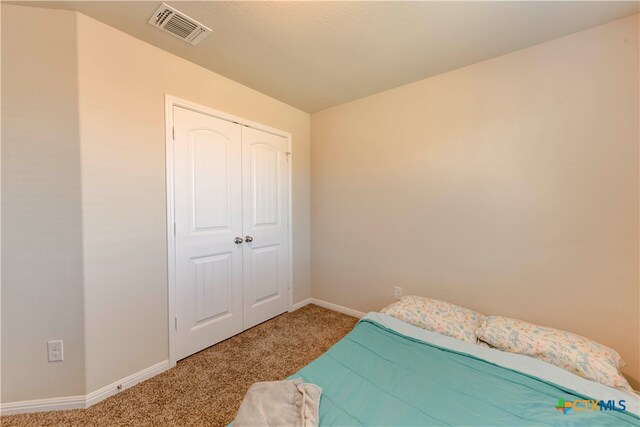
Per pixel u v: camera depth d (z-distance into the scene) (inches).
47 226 55.8
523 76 69.1
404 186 91.1
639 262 57.1
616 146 58.7
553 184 65.9
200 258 80.4
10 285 54.5
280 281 107.4
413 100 88.3
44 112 55.3
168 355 72.4
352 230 105.7
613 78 58.7
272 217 103.4
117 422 54.2
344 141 107.0
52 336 56.6
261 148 98.3
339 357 54.4
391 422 37.2
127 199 64.7
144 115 67.6
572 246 64.0
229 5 55.3
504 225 72.8
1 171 53.4
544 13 56.4
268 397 40.7
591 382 45.8
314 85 90.9
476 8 55.2
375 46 68.9
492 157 74.2
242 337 89.4
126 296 64.8
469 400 42.1
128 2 54.4
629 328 58.2
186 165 76.5
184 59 75.1
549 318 67.1
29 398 56.3
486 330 62.7
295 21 60.0
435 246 85.0
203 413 56.5
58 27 55.9
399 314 73.6
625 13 56.1
